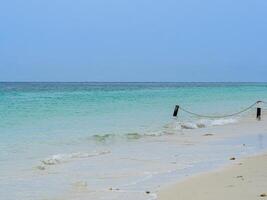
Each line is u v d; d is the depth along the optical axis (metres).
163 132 26.55
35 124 28.55
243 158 16.17
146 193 11.02
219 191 10.56
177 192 10.81
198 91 105.56
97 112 38.91
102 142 21.91
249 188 10.73
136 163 15.72
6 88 101.25
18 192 11.43
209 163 15.40
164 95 77.88
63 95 67.38
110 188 11.74
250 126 32.12
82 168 14.77
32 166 15.17
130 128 28.28
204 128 30.34
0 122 28.95
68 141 21.81
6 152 18.09
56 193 11.30
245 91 113.94
